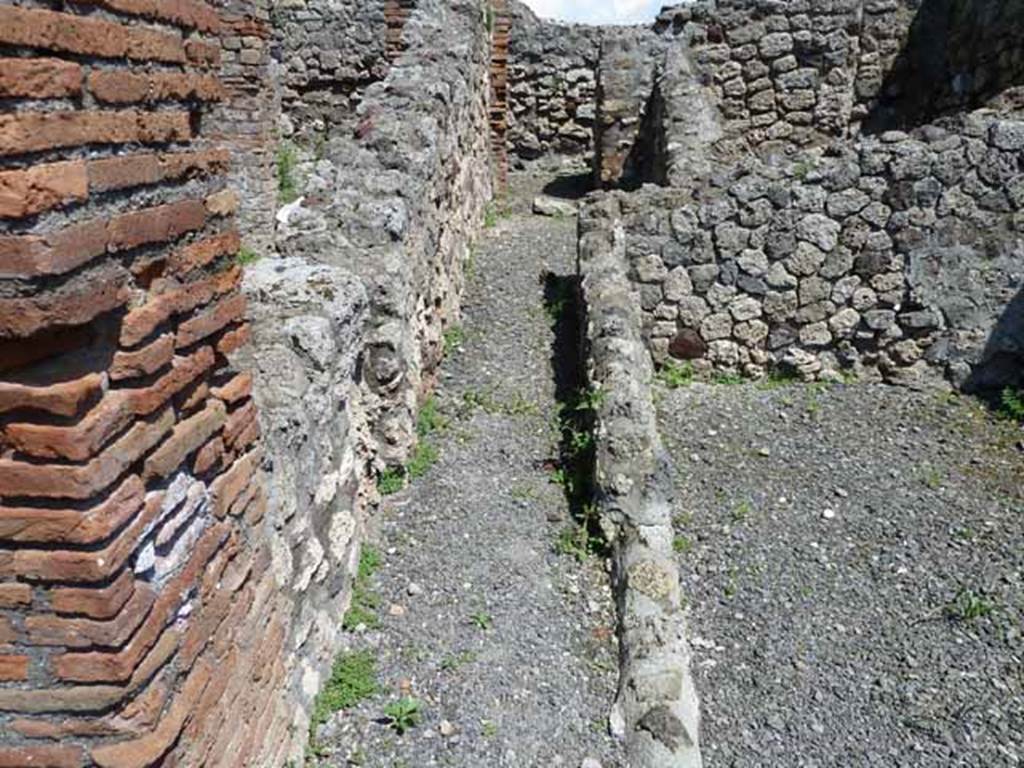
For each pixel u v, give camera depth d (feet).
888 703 10.65
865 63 27.89
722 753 9.92
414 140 16.61
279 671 8.36
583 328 17.92
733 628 11.93
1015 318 18.35
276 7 30.42
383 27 30.58
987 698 10.69
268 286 11.39
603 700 10.28
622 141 29.55
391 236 13.84
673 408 18.28
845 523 14.20
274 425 9.05
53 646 5.33
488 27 28.02
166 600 5.96
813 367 19.40
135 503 5.56
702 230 18.92
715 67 28.02
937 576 12.88
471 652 10.85
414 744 9.51
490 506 13.80
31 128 4.54
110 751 5.57
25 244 4.55
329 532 10.68
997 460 16.03
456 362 18.39
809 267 18.84
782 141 28.27
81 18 4.96
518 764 9.36
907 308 18.81
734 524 14.20
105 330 5.35
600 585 12.26
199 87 6.42
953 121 17.97
